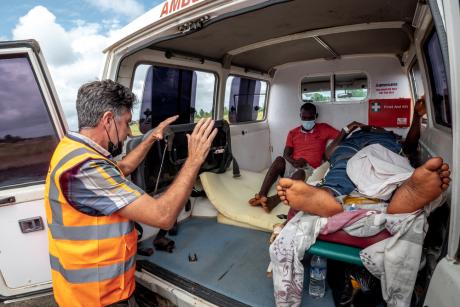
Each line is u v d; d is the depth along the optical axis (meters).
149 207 1.30
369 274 1.69
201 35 2.69
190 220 3.23
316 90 4.63
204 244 2.67
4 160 1.82
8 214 1.89
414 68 3.38
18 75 1.69
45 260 2.04
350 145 2.97
